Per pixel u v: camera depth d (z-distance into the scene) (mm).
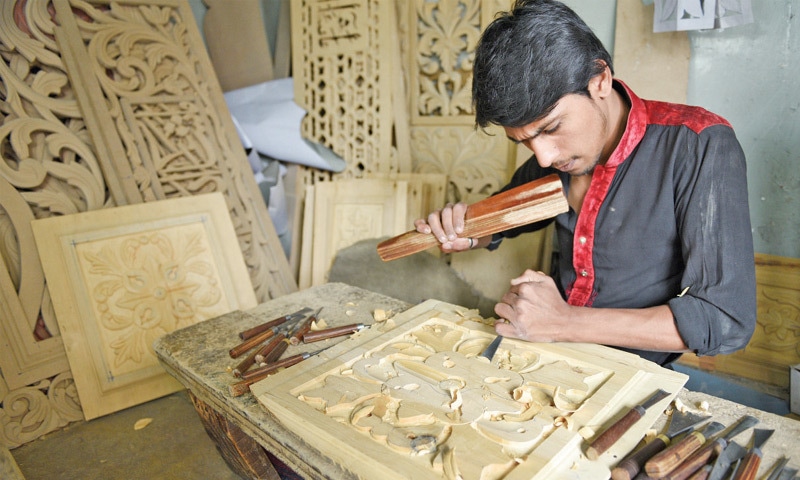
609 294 1475
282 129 3014
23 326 2021
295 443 1057
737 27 1896
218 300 2402
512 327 1277
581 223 1440
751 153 1982
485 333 1377
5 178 2049
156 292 2258
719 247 1182
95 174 2275
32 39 2150
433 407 1072
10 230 2061
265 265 2773
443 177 2725
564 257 1631
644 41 2070
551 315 1245
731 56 1936
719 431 984
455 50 2641
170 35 2570
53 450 1978
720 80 1981
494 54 1060
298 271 3100
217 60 3158
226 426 1471
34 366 2033
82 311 2100
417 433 998
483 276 2627
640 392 1086
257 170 3043
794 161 1893
